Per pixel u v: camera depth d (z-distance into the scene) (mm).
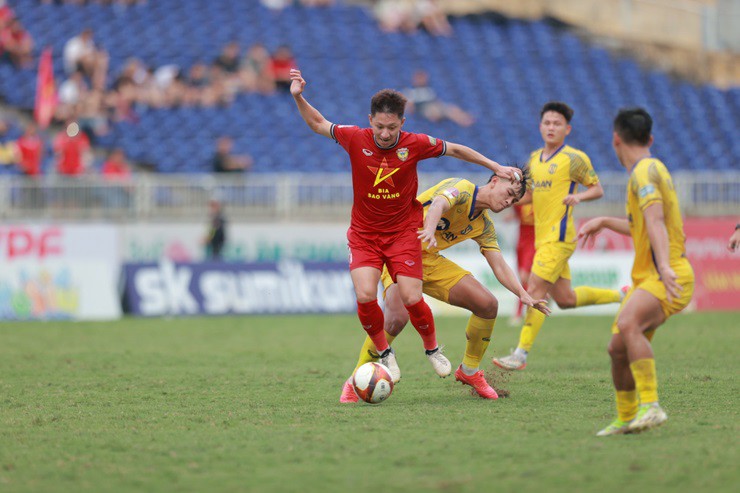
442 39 107312
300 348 46406
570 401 28750
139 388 32656
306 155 88125
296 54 101312
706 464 19781
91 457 21203
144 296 67562
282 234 74438
